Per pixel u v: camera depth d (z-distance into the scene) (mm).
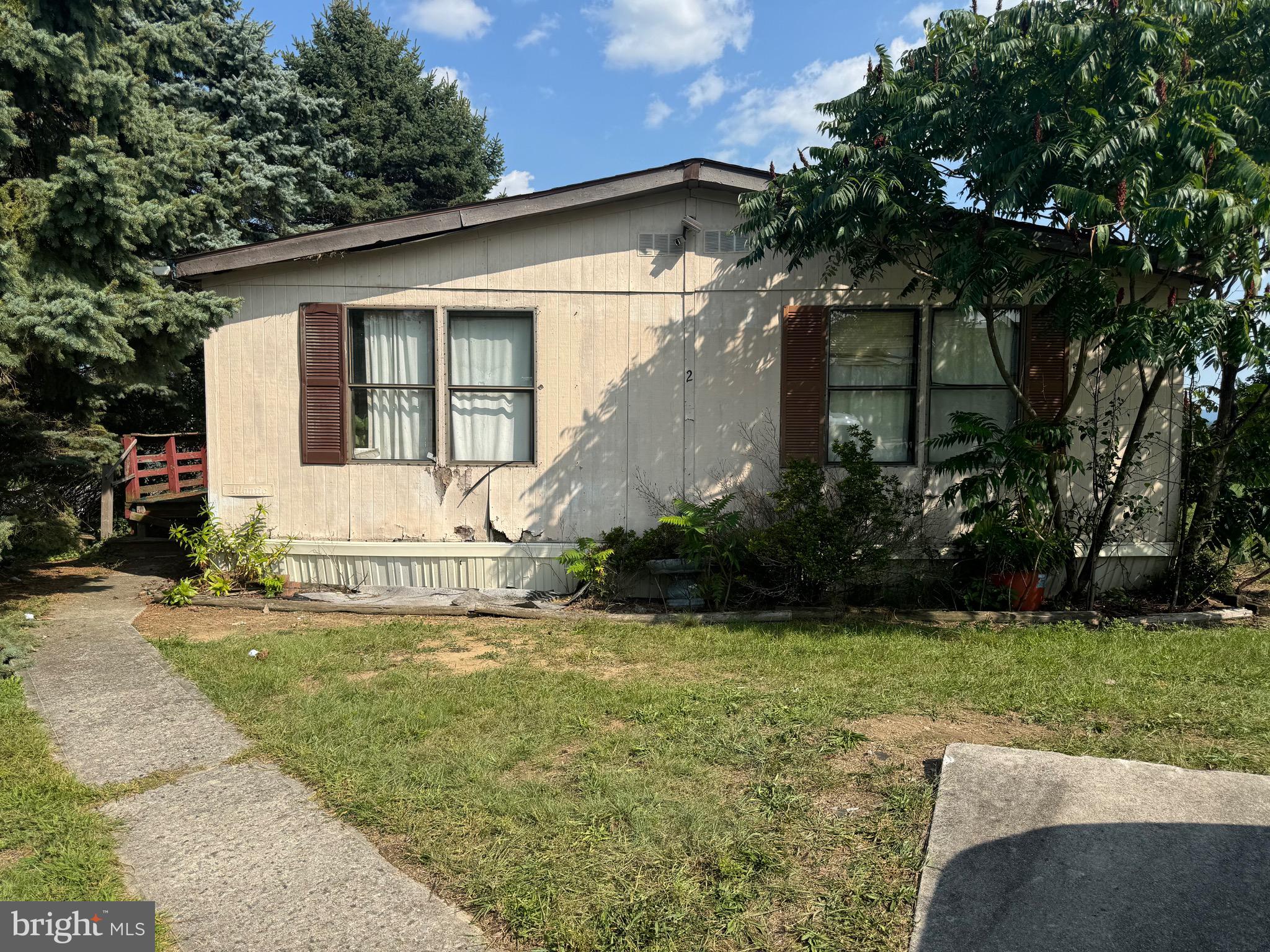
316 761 3619
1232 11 5668
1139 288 6855
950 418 7156
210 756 3738
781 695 4398
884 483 6523
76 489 10461
